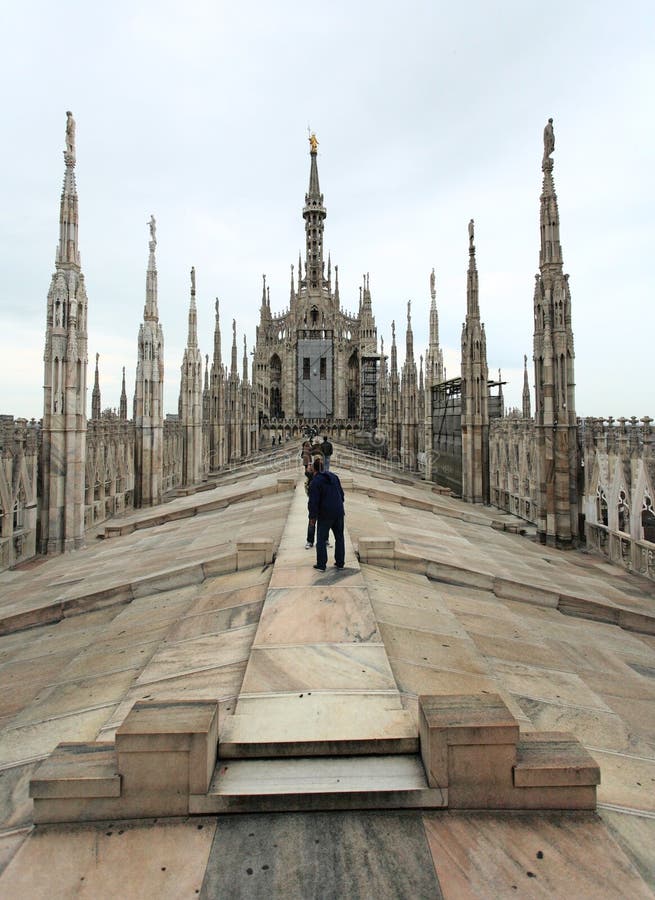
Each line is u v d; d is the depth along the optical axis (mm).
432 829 4617
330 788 4852
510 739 4777
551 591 12477
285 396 124500
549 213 24078
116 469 32500
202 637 8594
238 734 5418
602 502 22625
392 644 8000
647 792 5527
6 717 7410
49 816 4742
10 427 19891
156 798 4750
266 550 12023
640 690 8664
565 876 4215
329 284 133375
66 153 22531
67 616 11867
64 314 22156
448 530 20469
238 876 4184
